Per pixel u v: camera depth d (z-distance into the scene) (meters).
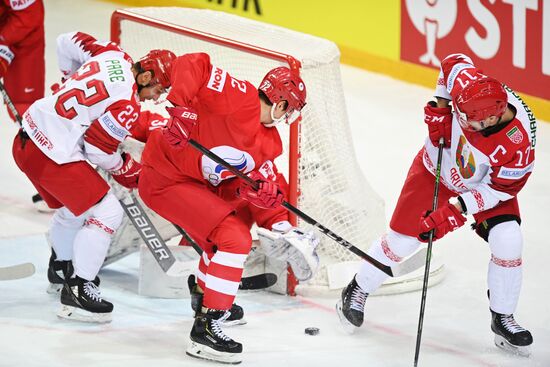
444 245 17.67
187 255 15.27
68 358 12.84
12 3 18.61
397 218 13.82
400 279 15.59
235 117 12.57
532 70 24.08
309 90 15.28
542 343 13.99
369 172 21.17
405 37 26.66
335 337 13.95
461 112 12.11
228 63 16.17
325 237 15.95
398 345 13.78
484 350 13.74
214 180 13.12
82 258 13.78
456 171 13.23
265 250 13.97
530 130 12.39
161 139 13.12
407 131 23.67
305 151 15.42
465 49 25.28
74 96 13.41
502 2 24.20
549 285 16.05
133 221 14.73
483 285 16.05
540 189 20.41
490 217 13.24
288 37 16.30
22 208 18.67
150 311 14.59
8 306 14.47
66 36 14.73
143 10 17.72
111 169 14.10
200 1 31.66
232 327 14.09
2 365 12.52
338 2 28.02
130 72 13.58
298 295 15.30
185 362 12.92
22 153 13.85
